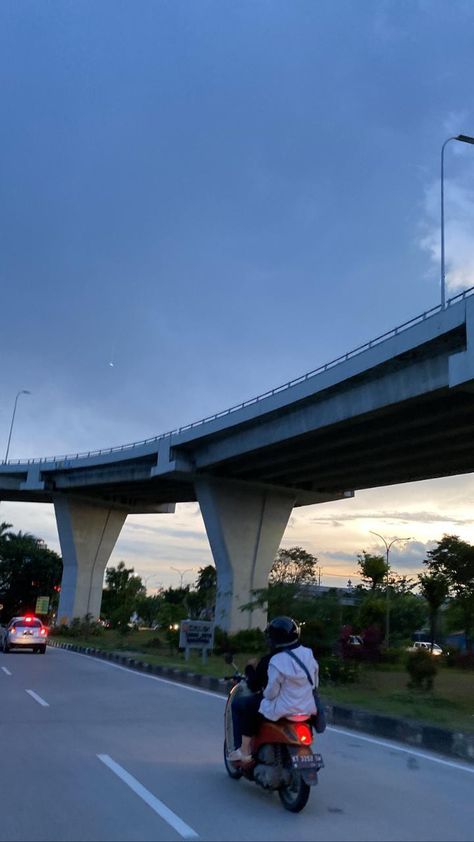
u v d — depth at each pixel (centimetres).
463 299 2694
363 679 2209
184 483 5894
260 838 589
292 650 694
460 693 1892
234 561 5128
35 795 712
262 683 706
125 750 936
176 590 8544
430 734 1080
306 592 2914
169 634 3447
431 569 3481
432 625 4006
